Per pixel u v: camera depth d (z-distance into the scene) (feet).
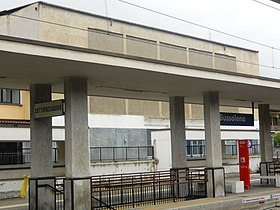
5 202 65.10
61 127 84.23
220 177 62.23
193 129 115.03
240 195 63.10
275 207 62.85
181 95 65.10
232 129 126.00
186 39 112.06
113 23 94.17
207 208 54.60
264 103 80.94
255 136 132.57
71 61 39.70
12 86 52.95
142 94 63.10
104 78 49.19
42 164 49.62
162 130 109.40
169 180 58.29
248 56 128.98
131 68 43.62
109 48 92.73
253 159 128.88
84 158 47.44
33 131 49.98
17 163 84.12
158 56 104.17
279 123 94.22
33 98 50.80
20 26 78.28
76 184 46.34
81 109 47.80
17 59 38.32
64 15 84.17
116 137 110.32
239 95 68.28
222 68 120.26
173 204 54.54
